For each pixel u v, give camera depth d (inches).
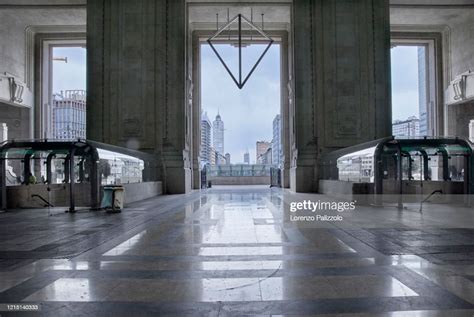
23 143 684.1
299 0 1231.5
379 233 423.2
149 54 1218.0
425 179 835.4
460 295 222.1
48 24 1585.9
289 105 1512.1
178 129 1208.8
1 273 273.3
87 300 217.6
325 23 1223.5
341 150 995.9
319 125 1204.5
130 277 262.7
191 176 1403.8
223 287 240.1
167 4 1236.5
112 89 1211.9
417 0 1390.3
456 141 716.7
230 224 497.0
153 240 393.1
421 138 776.9
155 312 199.5
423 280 250.8
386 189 804.6
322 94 1211.2
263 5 1339.8
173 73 1220.5
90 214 624.1
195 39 1556.3
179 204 781.9
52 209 703.7
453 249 341.7
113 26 1223.5
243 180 1963.6
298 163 1192.2
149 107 1208.8
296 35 1224.2
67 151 706.2
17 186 735.7
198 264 296.2
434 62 1668.3
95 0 1224.2
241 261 304.8
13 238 408.2
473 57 1472.7
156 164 1173.7
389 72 1215.6
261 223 503.2
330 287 238.4
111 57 1216.8
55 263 300.8
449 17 1513.3
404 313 196.1
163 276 264.5
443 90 1648.6
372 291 230.1
